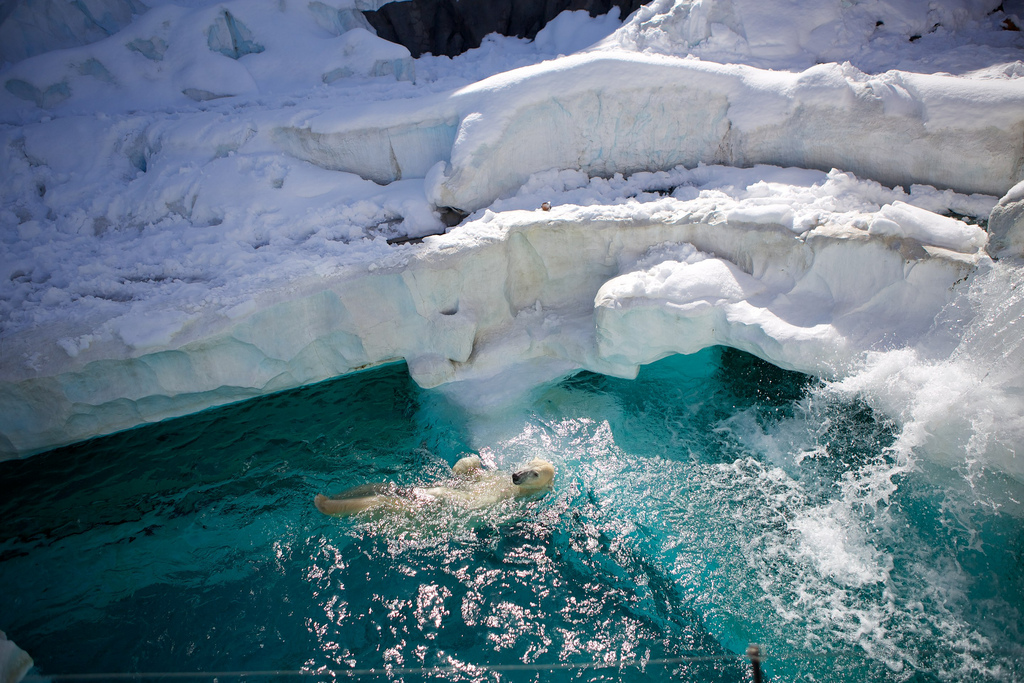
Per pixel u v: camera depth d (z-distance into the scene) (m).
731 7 9.48
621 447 6.71
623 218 7.62
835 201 7.27
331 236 8.16
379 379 7.74
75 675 4.94
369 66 10.35
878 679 4.72
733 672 4.84
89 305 6.91
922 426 5.84
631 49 9.53
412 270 7.23
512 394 7.40
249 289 7.03
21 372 6.28
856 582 5.33
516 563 5.66
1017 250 5.77
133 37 10.15
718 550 5.68
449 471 6.55
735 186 8.16
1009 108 7.04
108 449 6.87
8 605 5.47
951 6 9.30
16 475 6.61
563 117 8.68
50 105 10.16
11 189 9.12
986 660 4.77
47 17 10.45
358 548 5.82
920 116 7.48
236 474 6.60
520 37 11.04
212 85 10.12
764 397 6.91
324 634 5.20
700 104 8.46
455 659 5.00
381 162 9.22
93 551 5.88
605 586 5.48
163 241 8.14
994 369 5.69
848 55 9.19
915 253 6.27
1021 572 5.16
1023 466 5.38
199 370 6.91
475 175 8.36
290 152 9.29
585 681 4.82
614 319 7.04
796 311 6.79
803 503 5.94
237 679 4.90
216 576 5.65
